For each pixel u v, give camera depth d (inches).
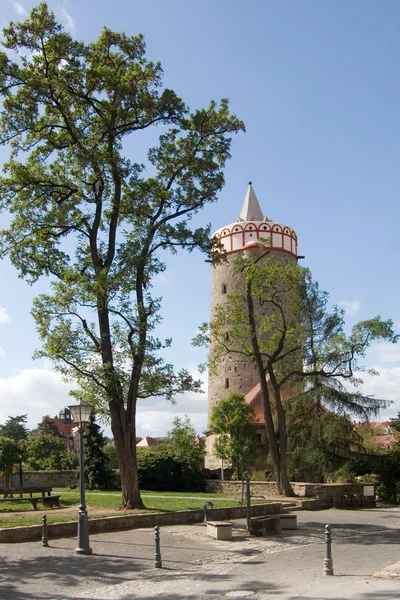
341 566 557.6
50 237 1042.1
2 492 966.4
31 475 1631.4
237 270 1364.4
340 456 1406.3
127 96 975.0
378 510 1140.5
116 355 939.3
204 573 533.6
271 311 1889.8
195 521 895.7
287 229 2107.5
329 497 1177.4
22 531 686.5
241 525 860.0
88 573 526.3
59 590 462.3
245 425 1657.2
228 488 1444.4
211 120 1063.0
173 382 976.9
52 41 935.7
